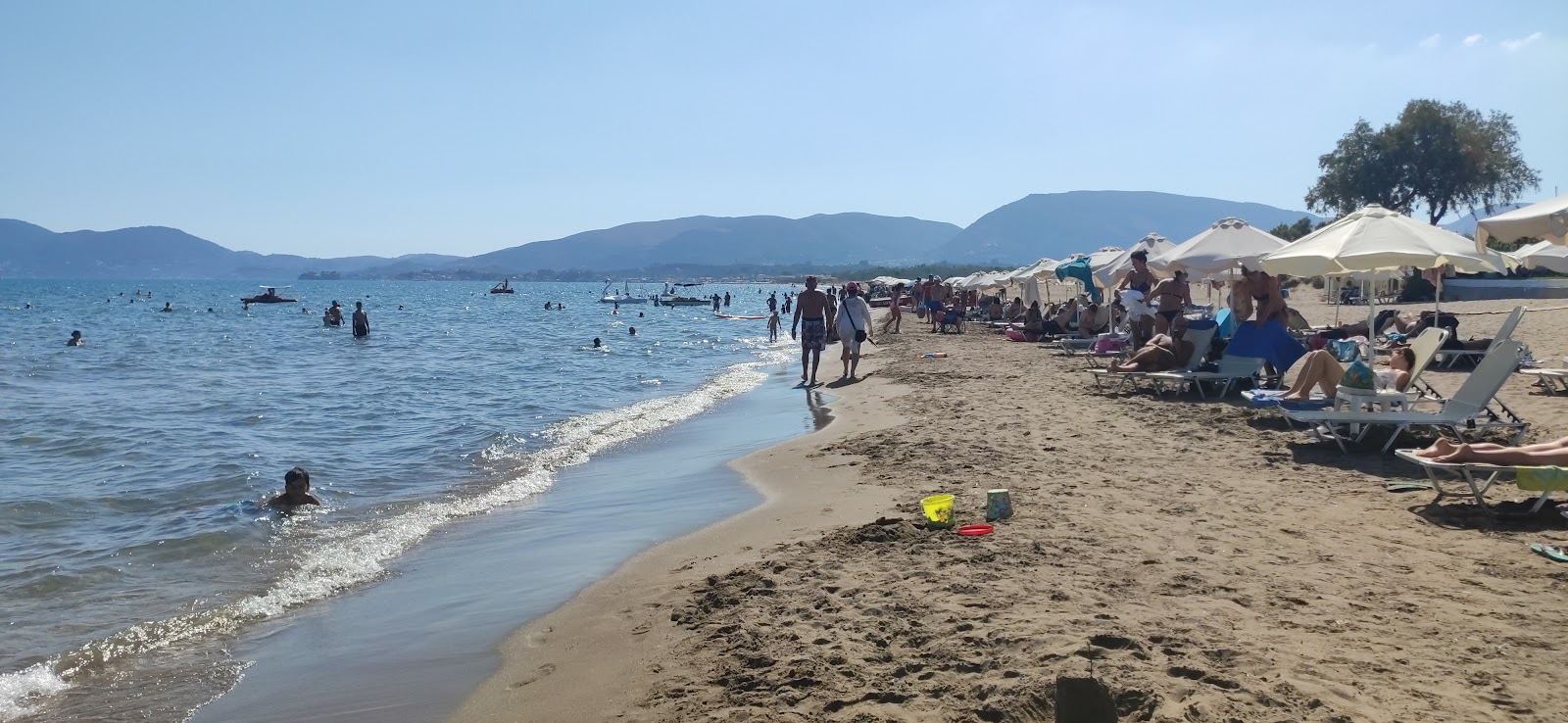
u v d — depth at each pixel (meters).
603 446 11.46
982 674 3.91
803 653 4.27
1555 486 5.76
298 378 21.31
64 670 4.80
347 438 12.56
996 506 6.34
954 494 7.21
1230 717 3.41
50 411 15.61
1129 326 16.92
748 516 7.28
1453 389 12.20
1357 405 8.59
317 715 4.19
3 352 30.08
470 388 18.80
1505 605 4.43
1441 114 47.62
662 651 4.53
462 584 6.04
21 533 7.68
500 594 5.78
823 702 3.77
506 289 132.12
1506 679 3.66
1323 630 4.20
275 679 4.62
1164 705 3.52
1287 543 5.59
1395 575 4.93
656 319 54.88
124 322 51.56
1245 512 6.32
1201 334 12.49
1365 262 8.39
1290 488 6.96
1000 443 9.22
